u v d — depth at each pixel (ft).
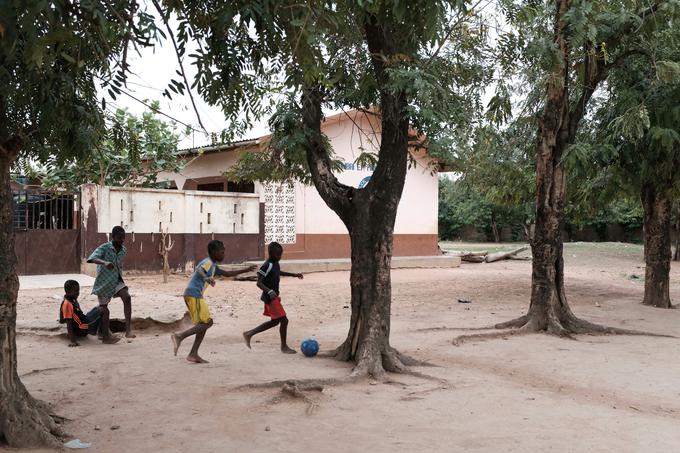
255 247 68.13
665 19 34.86
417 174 84.28
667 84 38.14
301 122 26.96
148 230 60.64
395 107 24.56
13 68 14.57
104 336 29.48
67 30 10.43
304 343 26.94
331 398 20.44
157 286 52.70
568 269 79.51
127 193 59.21
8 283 16.06
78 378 22.47
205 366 24.62
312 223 75.20
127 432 16.70
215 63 13.47
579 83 37.32
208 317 25.32
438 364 26.20
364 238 25.39
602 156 39.93
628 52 37.06
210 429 17.02
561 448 15.87
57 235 56.90
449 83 25.21
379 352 24.12
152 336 31.63
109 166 61.36
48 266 56.49
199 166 77.15
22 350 27.68
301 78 15.39
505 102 30.19
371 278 25.12
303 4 12.73
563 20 32.04
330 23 13.99
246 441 16.11
